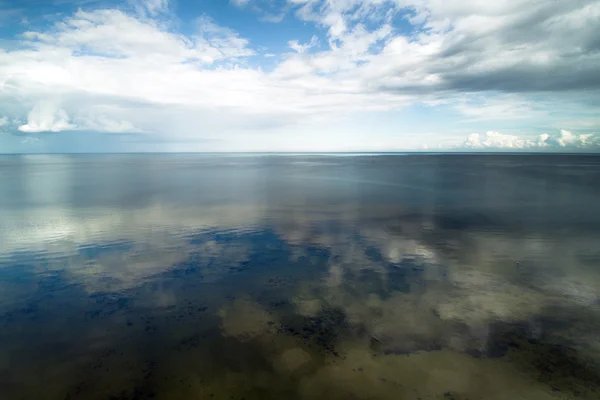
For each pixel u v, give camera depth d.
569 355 4.29
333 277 7.00
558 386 3.74
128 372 4.03
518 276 6.95
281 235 10.48
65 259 8.22
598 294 6.07
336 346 4.51
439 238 10.00
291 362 4.17
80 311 5.59
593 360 4.19
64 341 4.70
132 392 3.69
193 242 9.72
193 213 14.11
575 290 6.24
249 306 5.73
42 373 4.02
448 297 5.98
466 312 5.43
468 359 4.21
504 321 5.14
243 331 4.93
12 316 5.42
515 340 4.62
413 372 3.97
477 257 8.23
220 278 7.00
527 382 3.80
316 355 4.32
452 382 3.80
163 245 9.42
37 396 3.64
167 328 5.03
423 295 6.07
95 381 3.88
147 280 6.93
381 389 3.69
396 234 10.52
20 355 4.39
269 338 4.72
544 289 6.29
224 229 11.28
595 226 11.35
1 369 4.09
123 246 9.34
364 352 4.37
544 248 8.91
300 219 12.84
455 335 4.75
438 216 13.28
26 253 8.68
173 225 11.87
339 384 3.78
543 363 4.13
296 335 4.79
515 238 9.93
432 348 4.45
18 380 3.89
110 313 5.51
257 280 6.88
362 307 5.64
